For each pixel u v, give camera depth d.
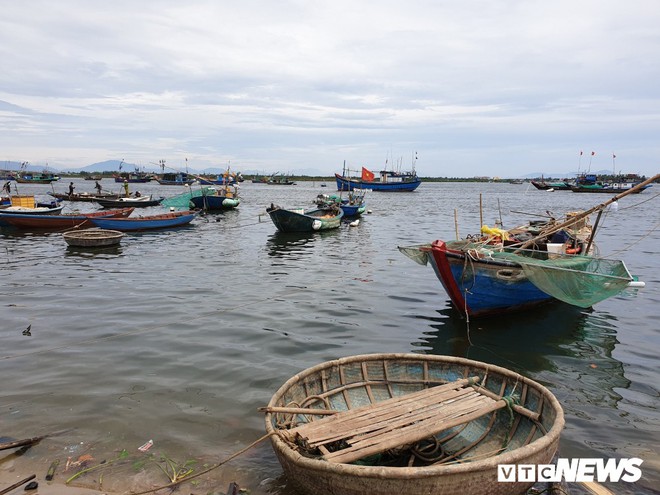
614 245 25.89
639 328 11.71
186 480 5.73
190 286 15.55
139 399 7.76
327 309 12.98
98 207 48.56
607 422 7.23
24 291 14.68
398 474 4.59
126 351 9.79
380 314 12.59
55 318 11.92
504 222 39.00
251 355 9.68
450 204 61.19
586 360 9.71
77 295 14.21
